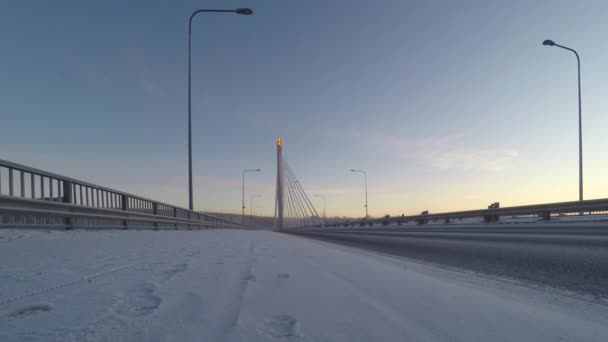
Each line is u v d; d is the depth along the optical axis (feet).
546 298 14.85
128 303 9.54
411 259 29.71
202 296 10.77
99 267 14.35
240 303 10.25
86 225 30.94
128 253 19.30
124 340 7.04
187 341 7.18
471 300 12.39
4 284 10.87
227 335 7.68
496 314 10.66
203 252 22.45
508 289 16.53
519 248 31.76
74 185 30.01
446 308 10.91
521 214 63.21
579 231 41.68
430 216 89.40
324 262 21.40
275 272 16.02
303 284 13.48
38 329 7.37
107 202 35.68
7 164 21.93
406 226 94.02
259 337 7.64
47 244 20.22
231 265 17.15
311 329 8.31
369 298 11.65
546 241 34.88
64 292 10.32
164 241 29.66
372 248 41.93
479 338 8.36
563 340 8.73
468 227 64.59
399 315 9.81
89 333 7.27
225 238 42.80
